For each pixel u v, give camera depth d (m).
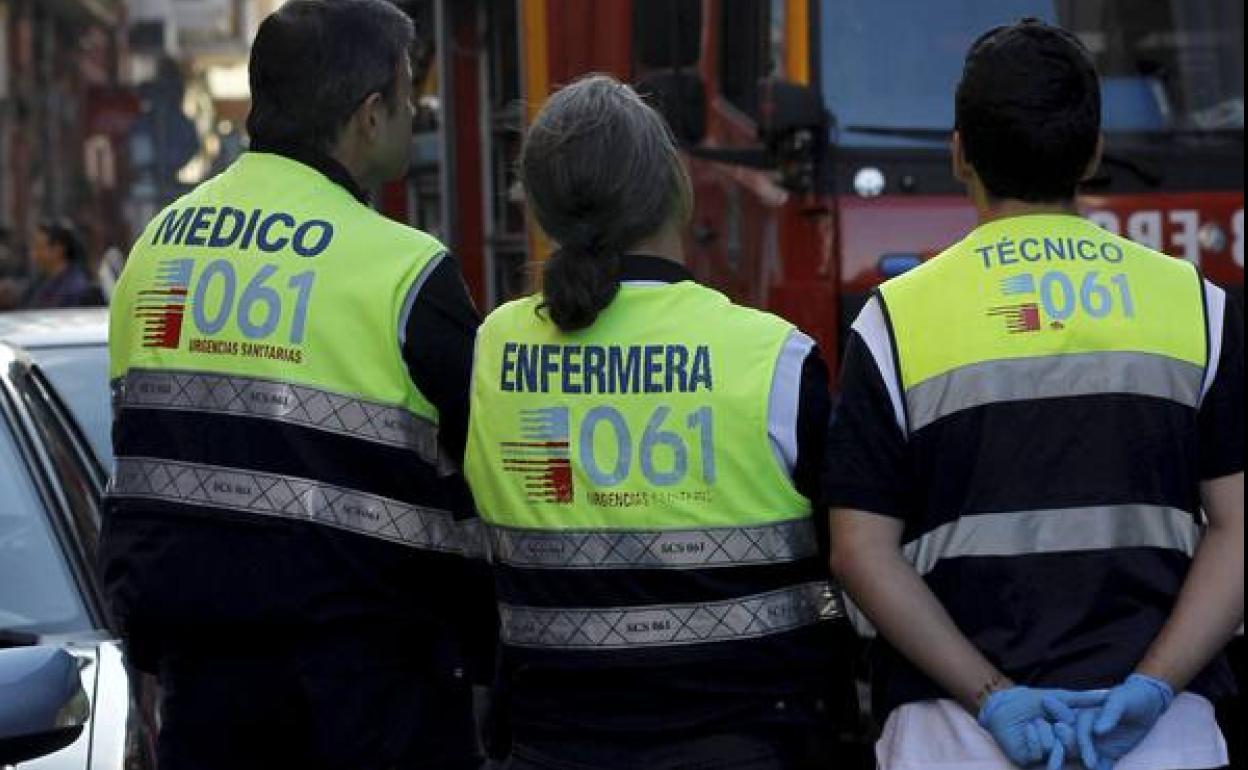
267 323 5.50
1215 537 5.07
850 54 11.65
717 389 5.09
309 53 5.68
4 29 51.62
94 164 49.06
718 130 12.32
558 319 5.16
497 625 5.68
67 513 7.08
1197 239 11.91
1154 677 4.88
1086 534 4.96
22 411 7.39
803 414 5.11
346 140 5.73
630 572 5.08
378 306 5.46
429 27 16.52
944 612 4.99
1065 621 4.94
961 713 4.99
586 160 5.16
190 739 5.62
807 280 11.57
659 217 5.23
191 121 38.53
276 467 5.45
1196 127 12.02
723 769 5.06
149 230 5.80
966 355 5.02
